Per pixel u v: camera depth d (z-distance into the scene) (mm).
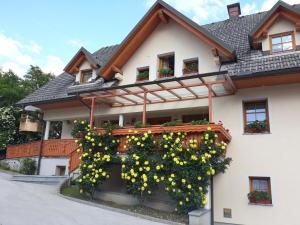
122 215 9914
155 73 14734
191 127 10672
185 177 10023
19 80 31094
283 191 10930
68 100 15820
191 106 13359
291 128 11312
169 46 14750
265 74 10930
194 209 10180
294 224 10531
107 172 11898
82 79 17688
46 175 16016
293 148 11133
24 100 18000
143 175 10484
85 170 11945
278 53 12219
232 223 11367
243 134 12008
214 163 10375
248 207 11289
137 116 15891
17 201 9664
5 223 7074
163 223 9414
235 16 18531
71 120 18125
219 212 11648
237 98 12438
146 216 9883
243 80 11500
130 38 14789
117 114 15461
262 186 11484
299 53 11711
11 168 19438
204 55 13742
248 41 14055
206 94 13133
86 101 15250
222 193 11781
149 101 14258
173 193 10203
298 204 10633
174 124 11242
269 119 11734
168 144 10641
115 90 13844
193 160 10070
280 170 11141
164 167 10586
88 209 10094
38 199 10523
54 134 27359
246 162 11711
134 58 15539
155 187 10828
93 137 12125
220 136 10734
